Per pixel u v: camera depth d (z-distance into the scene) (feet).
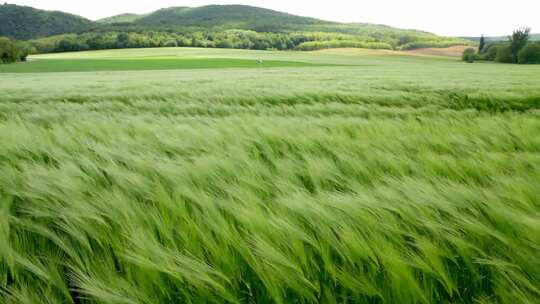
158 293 3.57
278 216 4.42
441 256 3.85
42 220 4.73
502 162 7.04
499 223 4.24
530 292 3.26
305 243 4.17
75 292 3.71
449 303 3.63
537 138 9.78
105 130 10.77
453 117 15.61
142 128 10.82
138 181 5.55
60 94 31.83
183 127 10.73
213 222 4.17
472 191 4.93
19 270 3.75
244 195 4.91
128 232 4.04
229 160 6.74
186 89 34.86
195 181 5.84
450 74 78.23
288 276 3.57
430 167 6.88
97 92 33.73
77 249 4.02
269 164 7.63
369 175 6.50
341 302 3.68
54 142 8.80
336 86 39.32
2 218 4.21
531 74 77.87
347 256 3.74
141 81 52.90
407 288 3.50
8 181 5.44
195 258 3.76
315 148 9.05
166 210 4.70
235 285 3.78
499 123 12.39
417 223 4.28
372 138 10.21
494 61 250.37
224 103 25.00
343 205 4.45
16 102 25.62
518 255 3.69
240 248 3.87
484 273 3.95
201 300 3.53
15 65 152.25
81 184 5.33
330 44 415.23
